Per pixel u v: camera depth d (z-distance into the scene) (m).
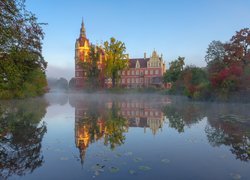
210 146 11.40
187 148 11.05
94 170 8.32
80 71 103.56
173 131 14.96
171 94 68.06
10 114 22.50
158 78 103.50
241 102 32.66
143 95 70.88
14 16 12.35
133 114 23.50
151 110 27.00
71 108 29.80
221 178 7.64
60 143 12.07
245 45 44.44
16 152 10.59
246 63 43.53
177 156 9.85
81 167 8.66
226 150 10.73
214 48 66.88
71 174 8.04
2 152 10.65
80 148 11.12
